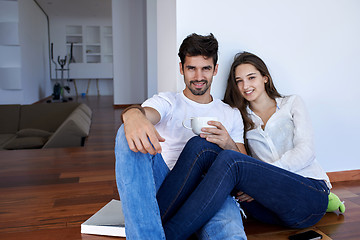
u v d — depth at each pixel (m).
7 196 2.14
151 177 1.23
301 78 2.29
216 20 2.05
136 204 1.19
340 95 2.39
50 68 12.16
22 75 7.54
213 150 1.41
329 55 2.32
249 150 1.88
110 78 12.57
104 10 10.78
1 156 3.23
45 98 10.79
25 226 1.71
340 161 2.47
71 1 9.36
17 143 3.78
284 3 2.17
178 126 1.66
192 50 1.56
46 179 2.50
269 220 1.66
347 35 2.33
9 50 7.32
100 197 2.12
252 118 1.83
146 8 7.25
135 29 8.22
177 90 2.04
